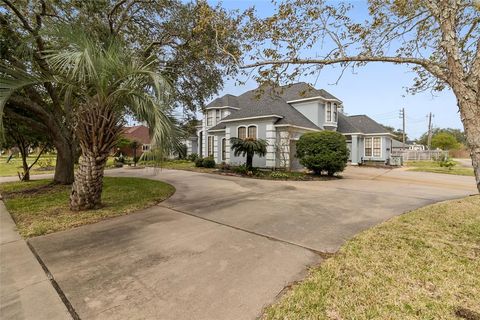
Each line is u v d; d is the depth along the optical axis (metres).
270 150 14.68
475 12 3.85
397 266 2.98
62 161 9.10
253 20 4.96
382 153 21.78
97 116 5.36
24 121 7.86
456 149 38.62
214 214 5.32
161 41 8.67
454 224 4.56
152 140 4.71
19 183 10.05
